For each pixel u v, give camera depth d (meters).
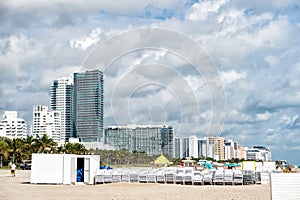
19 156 90.94
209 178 33.03
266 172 34.84
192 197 22.50
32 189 28.05
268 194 24.19
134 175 34.38
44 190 27.16
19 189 28.02
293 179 14.41
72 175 33.91
